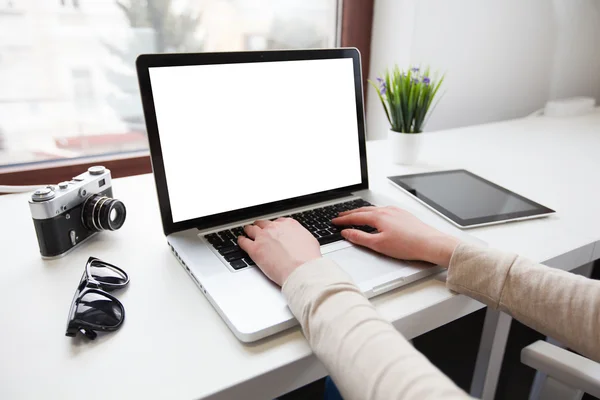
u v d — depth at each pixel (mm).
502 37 1493
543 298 484
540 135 1315
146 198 821
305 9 1300
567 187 900
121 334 462
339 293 442
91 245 646
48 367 417
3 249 632
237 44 1214
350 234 618
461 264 532
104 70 1047
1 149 983
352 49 769
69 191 611
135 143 1143
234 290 511
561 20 1642
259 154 684
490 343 778
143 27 1064
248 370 420
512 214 745
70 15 970
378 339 389
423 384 344
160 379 407
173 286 546
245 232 618
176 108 611
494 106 1589
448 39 1372
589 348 458
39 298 520
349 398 377
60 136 1041
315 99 734
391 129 1033
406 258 577
